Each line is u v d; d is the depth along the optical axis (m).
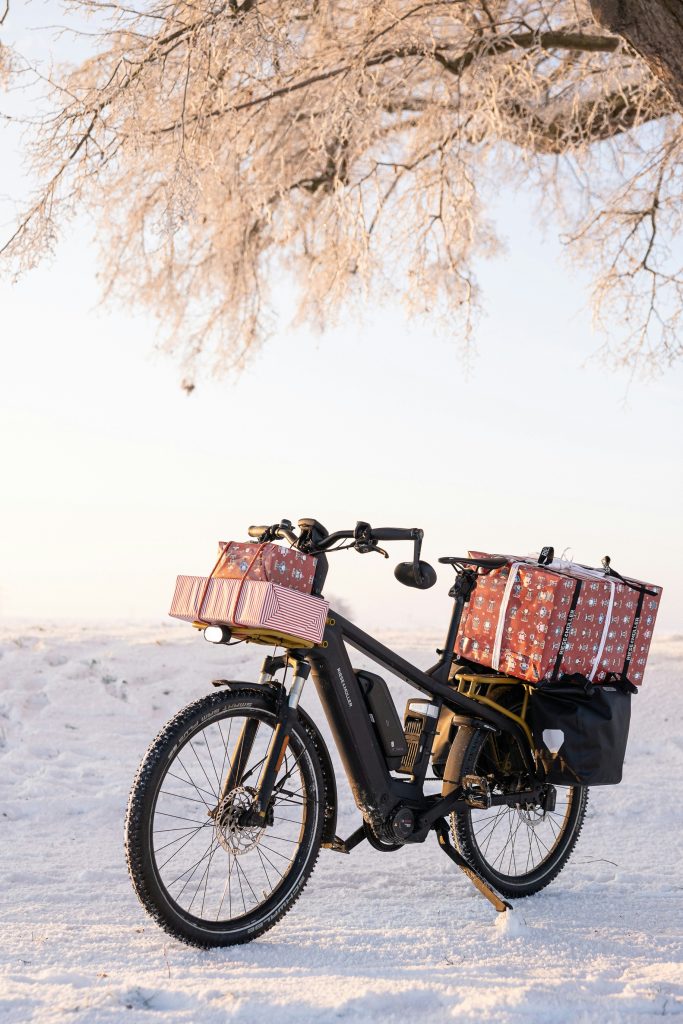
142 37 8.17
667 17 4.76
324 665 3.43
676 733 7.69
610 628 3.98
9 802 5.22
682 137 10.34
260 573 3.29
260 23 7.63
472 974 2.99
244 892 3.83
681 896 4.07
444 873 4.27
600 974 3.05
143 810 3.07
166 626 12.38
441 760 3.97
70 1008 2.51
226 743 3.54
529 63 9.02
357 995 2.70
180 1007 2.62
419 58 9.06
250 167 10.27
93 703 7.99
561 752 3.85
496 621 3.91
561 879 4.33
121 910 3.58
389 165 11.17
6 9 7.73
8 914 3.44
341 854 4.59
